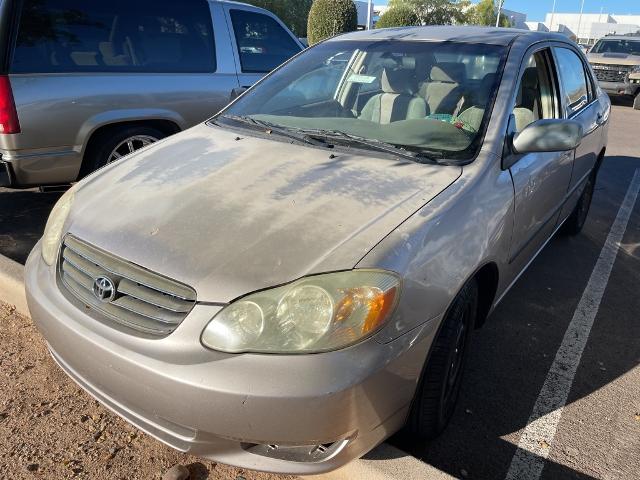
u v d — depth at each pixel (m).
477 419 2.52
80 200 2.35
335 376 1.66
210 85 5.00
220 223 2.00
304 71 3.36
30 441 2.25
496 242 2.36
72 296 2.06
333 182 2.24
